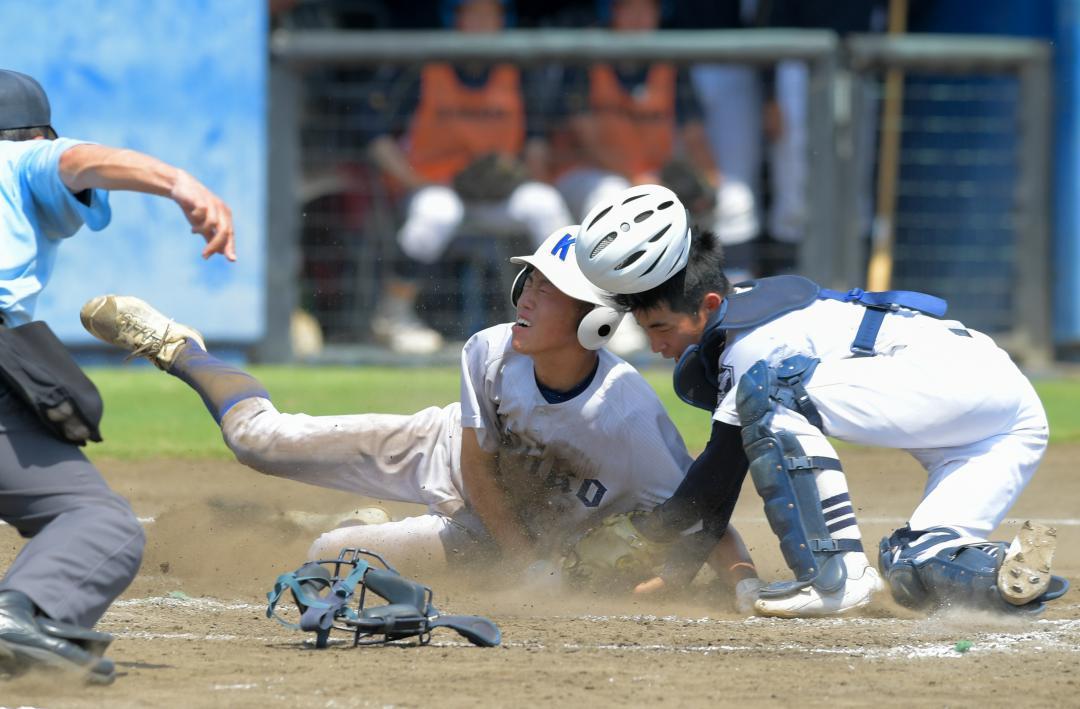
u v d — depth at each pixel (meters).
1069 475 28.89
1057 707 11.84
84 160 12.59
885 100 50.16
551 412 17.11
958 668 13.24
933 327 16.34
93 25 46.12
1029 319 50.00
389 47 47.38
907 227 52.00
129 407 36.34
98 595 12.19
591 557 16.98
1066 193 49.44
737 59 47.59
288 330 47.44
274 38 47.34
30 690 11.89
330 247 48.94
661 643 14.41
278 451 18.23
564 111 48.72
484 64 47.25
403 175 47.97
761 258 49.69
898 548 16.06
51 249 13.08
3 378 12.20
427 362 47.19
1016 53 48.91
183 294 46.59
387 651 13.84
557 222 47.50
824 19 50.47
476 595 17.33
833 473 15.81
